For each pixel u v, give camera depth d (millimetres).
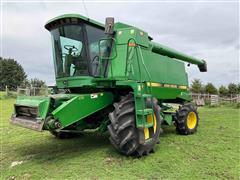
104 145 5758
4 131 7754
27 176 3934
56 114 4227
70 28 5156
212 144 5746
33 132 7562
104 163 4434
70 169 4180
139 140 4562
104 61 5426
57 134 6473
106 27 4719
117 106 4617
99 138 6598
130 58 5250
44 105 4301
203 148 5391
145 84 5652
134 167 4215
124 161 4520
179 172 3984
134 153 4680
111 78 5113
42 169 4215
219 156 4789
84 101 4738
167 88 6809
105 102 5184
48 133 7371
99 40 5152
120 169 4133
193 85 39844
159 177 3795
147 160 4562
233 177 3768
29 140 6461
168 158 4676
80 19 4984
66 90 5895
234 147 5465
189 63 9250
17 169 4250
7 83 57906
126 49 5367
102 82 5090
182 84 7832
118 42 5520
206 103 21359
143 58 5758
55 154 5086
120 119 4496
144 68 5754
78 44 5152
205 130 7699
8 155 5094
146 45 5969
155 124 5164
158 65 6418
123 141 4461
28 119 4672
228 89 42688
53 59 5781
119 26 5711
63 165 4387
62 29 5270
